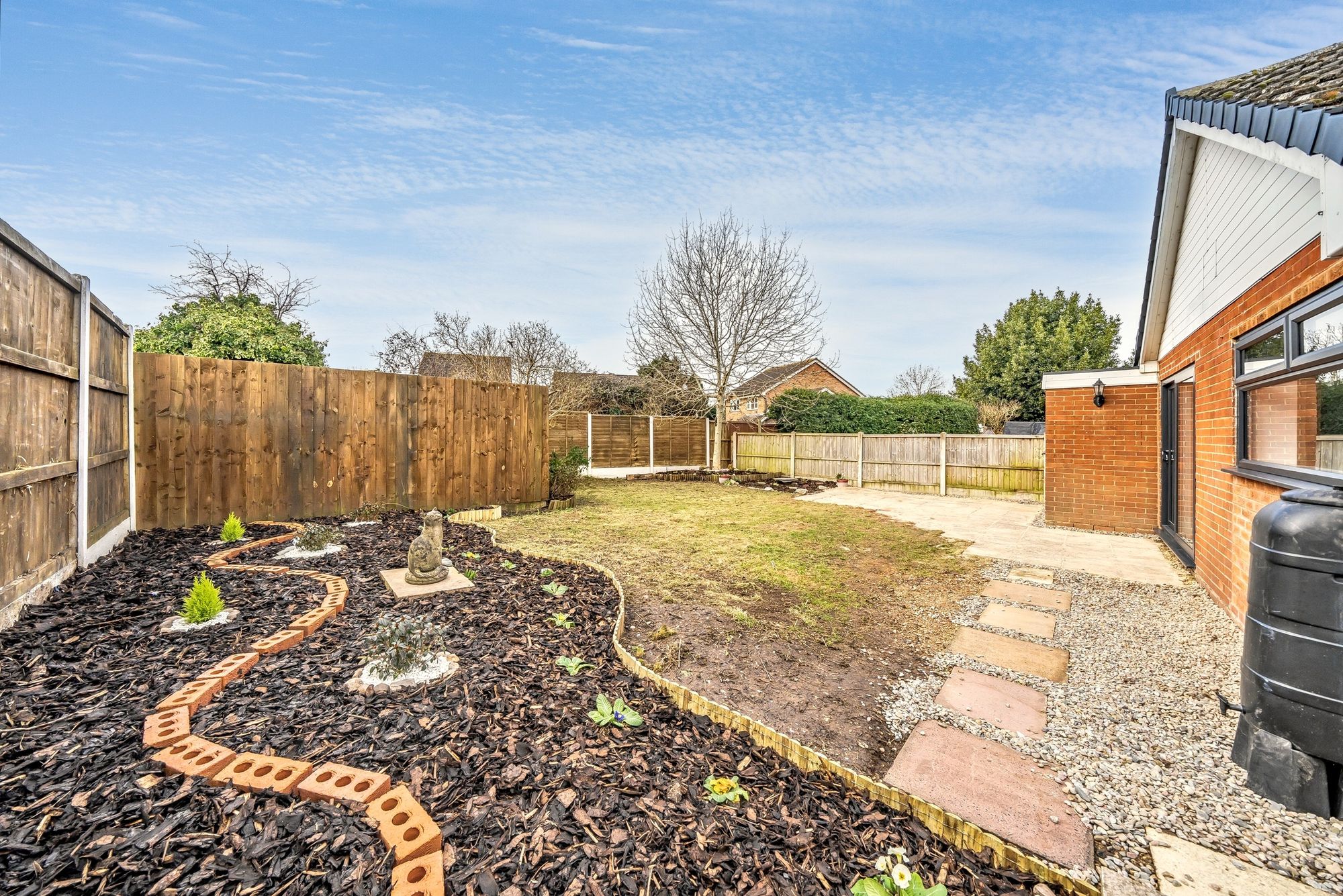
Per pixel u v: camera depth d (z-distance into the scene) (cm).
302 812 169
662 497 1125
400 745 209
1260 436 395
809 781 214
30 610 318
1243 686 216
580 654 317
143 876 143
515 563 507
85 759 189
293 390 649
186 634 300
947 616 434
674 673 318
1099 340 2461
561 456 1041
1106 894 172
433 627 300
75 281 386
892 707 292
